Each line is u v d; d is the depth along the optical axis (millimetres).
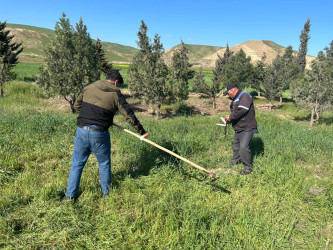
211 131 6539
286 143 5535
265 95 21422
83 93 2867
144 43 12703
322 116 17141
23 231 2396
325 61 14258
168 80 14430
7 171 3461
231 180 3736
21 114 7750
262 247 2402
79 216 2641
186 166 4105
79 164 2891
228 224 2715
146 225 2604
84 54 13031
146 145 4711
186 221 2572
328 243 2537
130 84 13406
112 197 3021
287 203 3186
